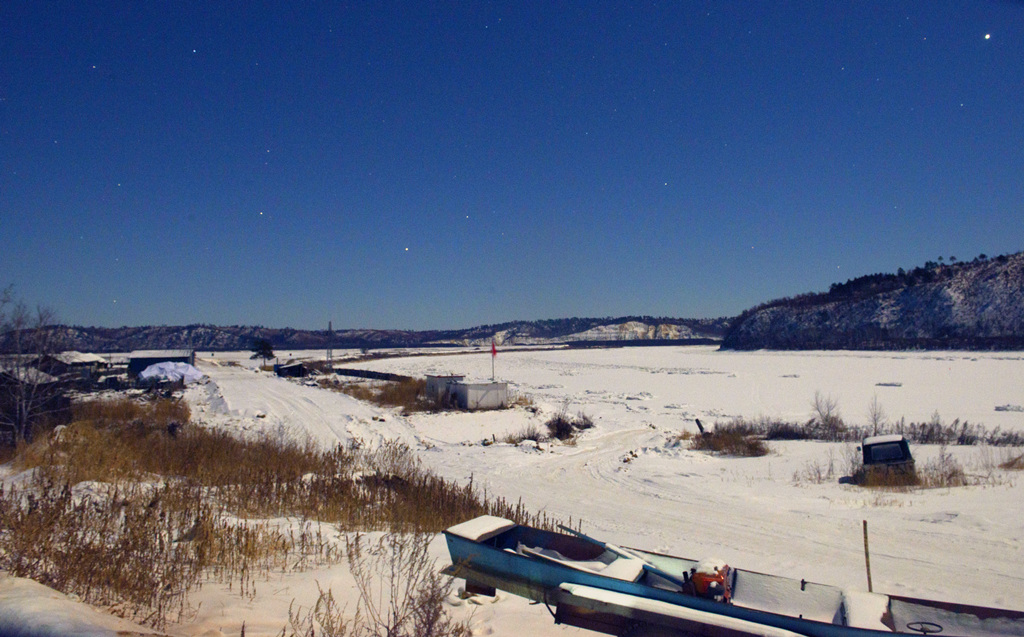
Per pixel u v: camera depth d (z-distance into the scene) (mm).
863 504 14367
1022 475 16734
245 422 31406
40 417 22891
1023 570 9328
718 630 4941
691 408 41719
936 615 5348
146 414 30312
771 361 93062
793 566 9758
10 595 4590
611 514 14375
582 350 170375
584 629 5793
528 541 7211
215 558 7414
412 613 5316
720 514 14086
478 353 154250
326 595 6270
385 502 11898
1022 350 89750
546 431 31234
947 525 11945
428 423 33469
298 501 11656
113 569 6145
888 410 37531
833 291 168000
